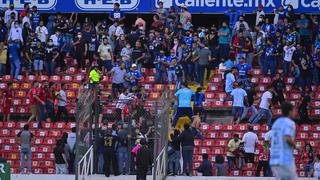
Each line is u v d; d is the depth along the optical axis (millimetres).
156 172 63281
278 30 88188
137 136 68125
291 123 41719
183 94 76250
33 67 88688
